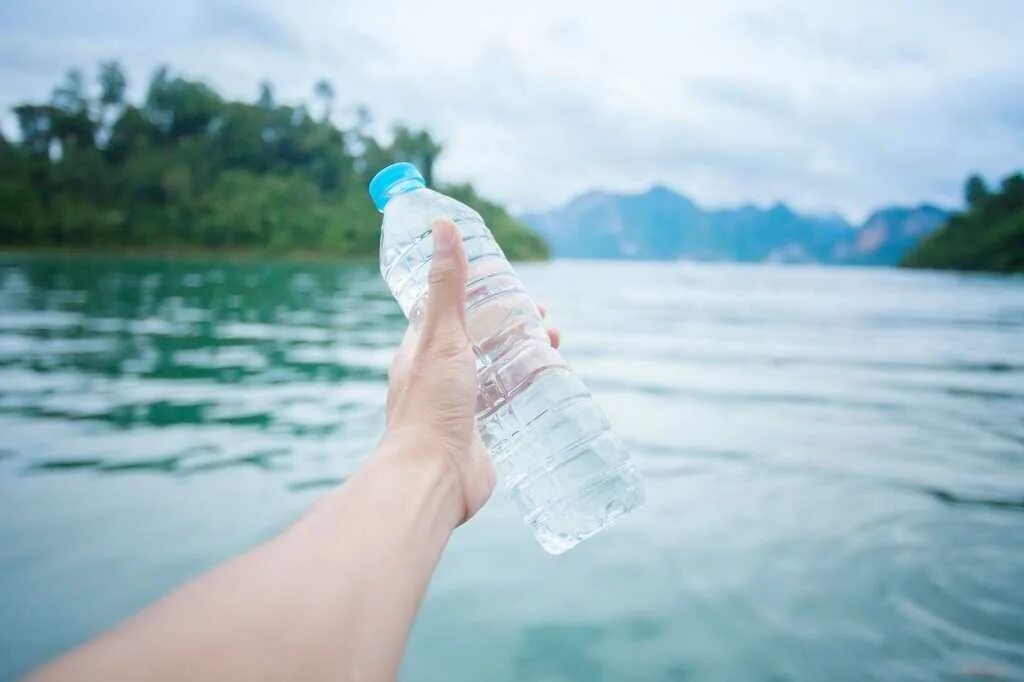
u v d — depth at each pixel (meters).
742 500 2.88
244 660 0.40
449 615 1.99
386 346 7.27
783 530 2.58
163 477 3.14
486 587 2.15
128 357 6.40
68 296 11.61
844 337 8.38
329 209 37.03
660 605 2.05
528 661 1.78
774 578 2.21
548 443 0.94
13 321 8.54
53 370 5.71
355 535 0.52
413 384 0.65
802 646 1.84
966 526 2.62
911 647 1.84
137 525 2.59
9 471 3.20
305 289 14.62
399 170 0.99
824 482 3.11
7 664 1.73
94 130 35.16
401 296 1.08
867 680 1.71
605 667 1.75
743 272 31.25
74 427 3.99
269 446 3.65
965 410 4.66
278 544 0.49
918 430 4.10
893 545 2.45
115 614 1.98
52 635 1.87
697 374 5.87
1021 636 1.89
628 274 27.50
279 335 7.98
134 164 34.06
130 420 4.17
